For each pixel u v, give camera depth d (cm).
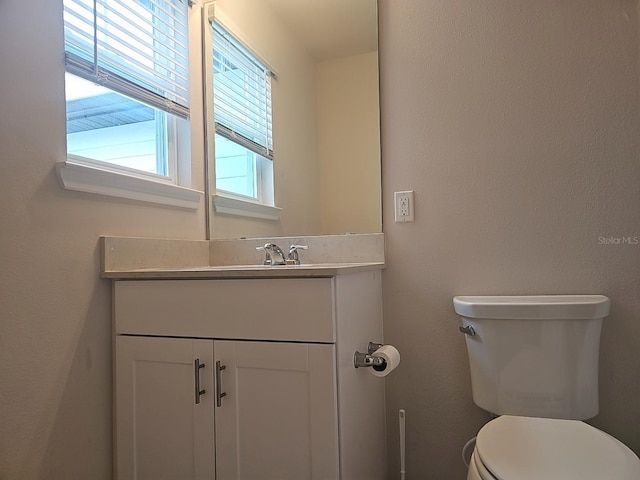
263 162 182
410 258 157
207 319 124
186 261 169
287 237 175
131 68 153
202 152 187
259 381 118
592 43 141
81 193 127
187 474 125
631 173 137
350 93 169
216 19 191
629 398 135
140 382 131
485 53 151
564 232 142
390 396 158
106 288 136
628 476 86
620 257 137
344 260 165
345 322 120
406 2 162
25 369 111
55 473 118
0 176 105
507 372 129
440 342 153
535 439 103
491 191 150
